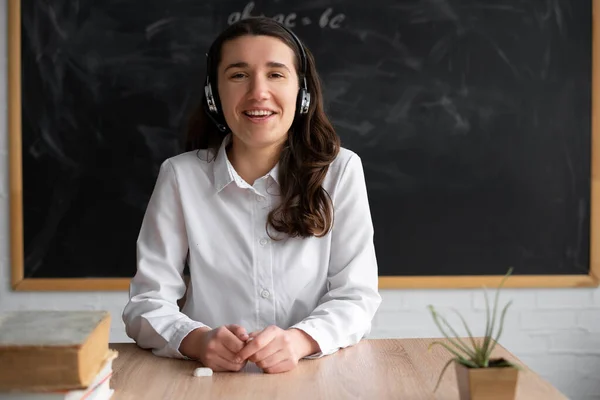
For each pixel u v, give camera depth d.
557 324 2.56
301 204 1.51
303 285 1.53
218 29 2.51
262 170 1.55
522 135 2.53
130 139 2.52
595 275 2.53
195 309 1.54
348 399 1.09
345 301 1.46
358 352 1.36
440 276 2.54
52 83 2.51
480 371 0.99
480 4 2.52
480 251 2.54
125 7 2.51
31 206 2.53
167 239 1.54
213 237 1.53
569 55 2.52
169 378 1.21
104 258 2.54
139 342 1.42
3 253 2.54
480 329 2.55
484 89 2.52
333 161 1.58
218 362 1.25
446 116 2.53
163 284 1.50
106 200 2.53
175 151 2.53
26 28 2.50
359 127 2.53
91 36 2.51
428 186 2.54
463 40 2.52
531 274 2.54
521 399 1.07
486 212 2.54
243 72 1.44
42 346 0.97
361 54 2.52
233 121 1.46
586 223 2.53
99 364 1.06
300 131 1.56
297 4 2.50
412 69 2.52
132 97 2.52
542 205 2.54
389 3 2.51
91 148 2.52
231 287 1.52
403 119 2.53
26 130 2.52
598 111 2.52
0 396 0.98
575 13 2.52
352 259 1.54
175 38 2.51
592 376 2.57
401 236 2.54
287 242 1.53
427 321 2.56
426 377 1.19
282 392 1.13
